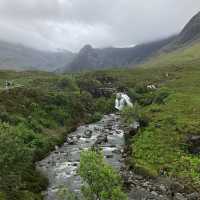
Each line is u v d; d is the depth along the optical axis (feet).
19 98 279.28
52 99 314.76
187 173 165.07
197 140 202.49
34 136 220.23
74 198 124.26
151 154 195.00
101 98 440.86
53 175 173.27
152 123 254.27
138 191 151.02
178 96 350.23
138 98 435.94
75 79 496.23
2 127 143.33
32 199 133.39
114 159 200.23
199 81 483.92
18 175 137.08
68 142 245.65
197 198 140.67
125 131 273.33
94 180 102.83
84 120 324.19
